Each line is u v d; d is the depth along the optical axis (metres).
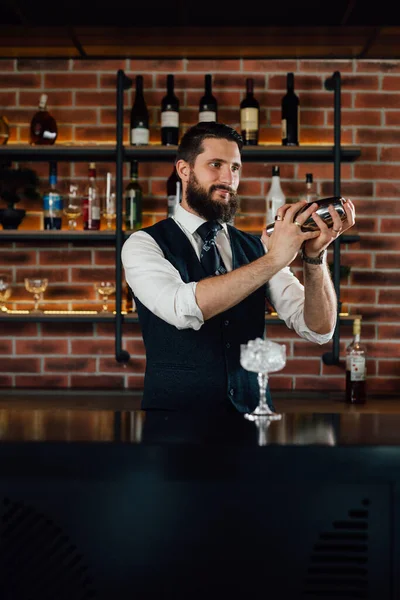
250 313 1.89
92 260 2.99
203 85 2.98
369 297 2.97
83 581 1.35
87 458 1.30
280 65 2.98
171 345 1.82
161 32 2.66
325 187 2.97
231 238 2.02
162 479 1.29
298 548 1.32
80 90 2.99
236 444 1.29
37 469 1.31
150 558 1.33
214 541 1.33
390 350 2.96
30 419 1.62
